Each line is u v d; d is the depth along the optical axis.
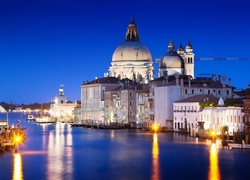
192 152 113.19
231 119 141.75
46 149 125.19
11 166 96.06
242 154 107.44
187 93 196.12
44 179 83.50
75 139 157.50
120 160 103.25
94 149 124.31
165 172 88.75
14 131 146.62
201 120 166.38
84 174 87.56
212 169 90.75
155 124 198.38
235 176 84.62
